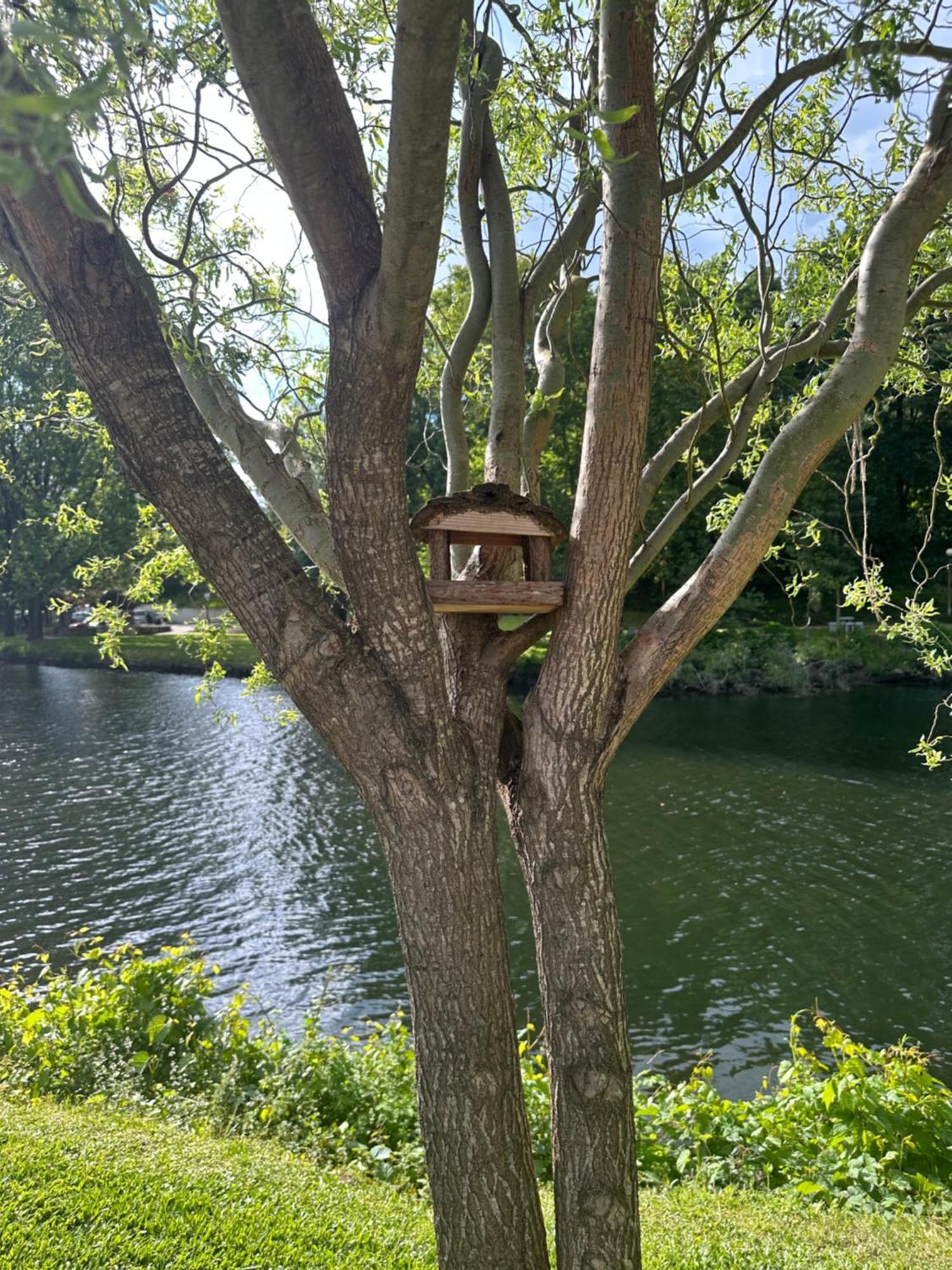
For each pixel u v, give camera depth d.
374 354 2.38
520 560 3.22
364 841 14.88
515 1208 2.55
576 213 3.98
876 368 2.84
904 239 2.86
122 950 6.83
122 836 15.23
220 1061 5.97
